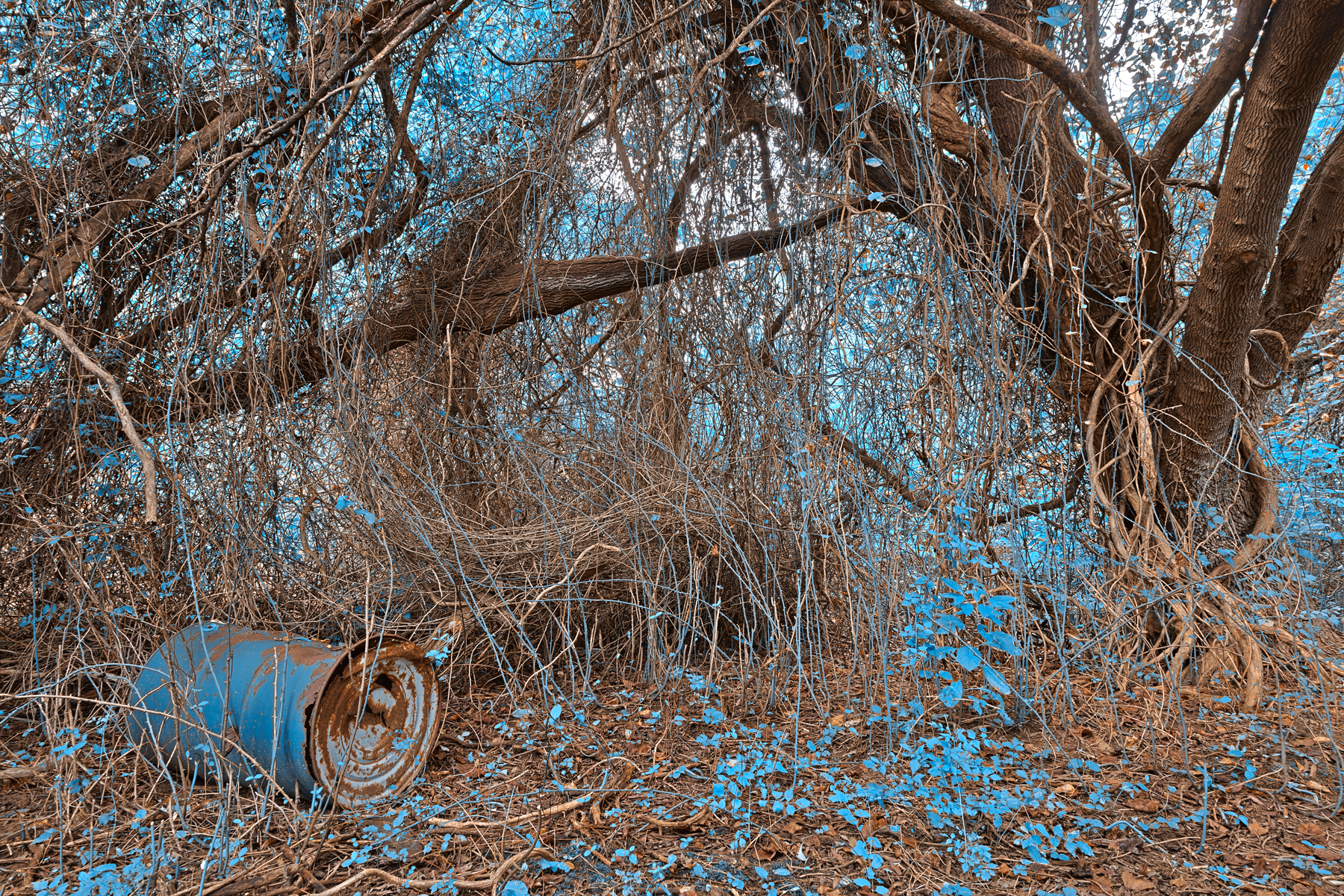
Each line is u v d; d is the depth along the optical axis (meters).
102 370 2.23
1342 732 3.29
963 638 3.71
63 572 3.69
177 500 3.40
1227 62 3.62
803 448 3.74
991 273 4.02
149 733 2.67
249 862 2.40
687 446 4.39
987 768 2.89
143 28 3.55
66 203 3.49
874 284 4.29
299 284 4.01
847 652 4.33
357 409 4.04
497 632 3.90
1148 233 4.18
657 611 3.83
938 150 4.10
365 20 3.87
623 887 2.33
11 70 3.43
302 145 3.57
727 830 2.62
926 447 3.98
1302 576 3.75
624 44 3.90
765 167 4.47
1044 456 4.54
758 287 4.39
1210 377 4.02
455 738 3.34
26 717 3.34
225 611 3.72
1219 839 2.56
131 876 2.23
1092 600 3.98
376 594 3.82
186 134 3.89
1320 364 5.63
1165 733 3.26
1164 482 4.39
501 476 4.77
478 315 4.68
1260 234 3.88
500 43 4.68
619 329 4.95
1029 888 2.32
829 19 4.11
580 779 2.98
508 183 4.57
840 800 2.65
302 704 2.63
